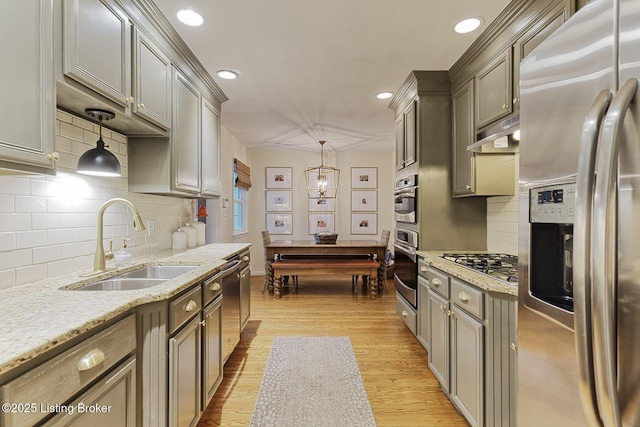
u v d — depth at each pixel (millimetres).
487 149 2258
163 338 1326
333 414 1896
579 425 820
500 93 2062
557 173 888
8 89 990
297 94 3250
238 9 1886
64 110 1645
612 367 679
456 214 2779
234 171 5129
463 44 2289
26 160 1053
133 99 1711
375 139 5215
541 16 1715
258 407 1965
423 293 2570
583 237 716
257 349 2779
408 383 2238
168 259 2188
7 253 1370
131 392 1214
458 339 1833
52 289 1349
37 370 806
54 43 1207
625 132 671
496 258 2248
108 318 1041
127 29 1660
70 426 898
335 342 2928
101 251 1718
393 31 2127
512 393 1441
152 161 2180
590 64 777
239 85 3008
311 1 1822
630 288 662
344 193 6363
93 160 1613
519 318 1079
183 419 1470
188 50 2318
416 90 2824
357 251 4770
